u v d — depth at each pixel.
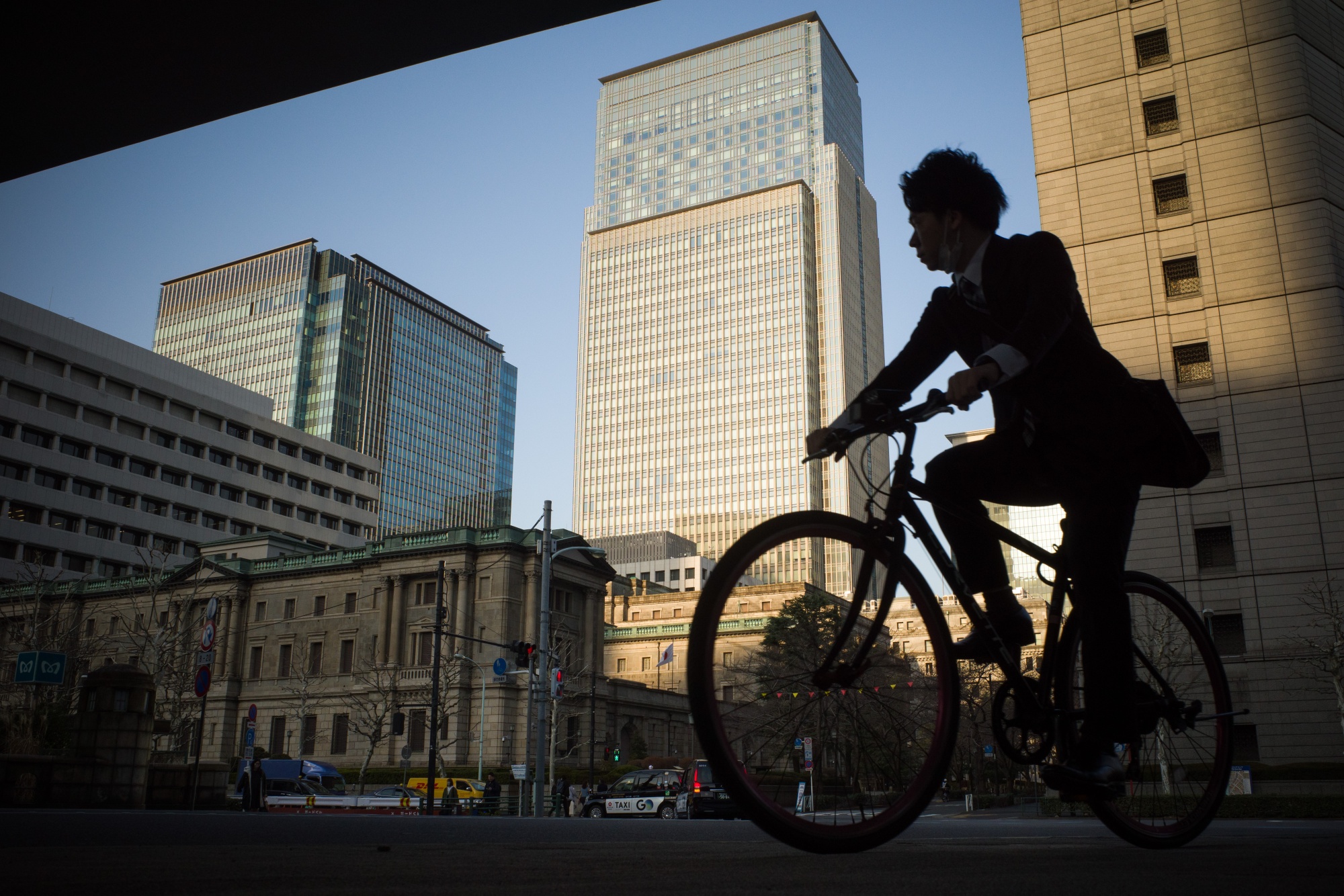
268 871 1.88
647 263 161.62
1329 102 37.28
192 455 87.75
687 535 146.00
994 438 2.77
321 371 155.88
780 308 150.12
